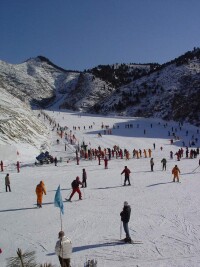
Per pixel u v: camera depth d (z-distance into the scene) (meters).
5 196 23.09
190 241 13.72
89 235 14.83
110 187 25.47
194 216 17.09
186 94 112.56
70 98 179.38
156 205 19.55
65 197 22.22
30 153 47.66
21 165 40.47
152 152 52.12
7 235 15.24
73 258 12.44
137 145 58.56
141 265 11.60
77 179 21.39
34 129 62.38
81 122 94.75
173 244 13.47
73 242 14.05
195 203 19.78
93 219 17.16
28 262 6.99
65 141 62.00
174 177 27.31
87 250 13.16
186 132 74.81
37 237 14.83
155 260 12.00
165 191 23.56
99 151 45.78
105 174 32.28
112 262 11.98
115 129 81.25
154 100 121.50
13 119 56.53
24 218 17.80
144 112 116.75
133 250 13.00
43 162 41.41
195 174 31.44
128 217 13.92
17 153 44.44
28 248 13.58
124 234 14.82
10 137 49.78
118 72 195.38
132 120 100.50
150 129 81.44
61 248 10.46
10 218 17.88
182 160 43.34
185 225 15.72
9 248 13.69
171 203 19.95
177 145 59.56
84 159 45.06
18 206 20.31
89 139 64.88
